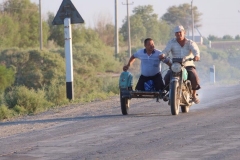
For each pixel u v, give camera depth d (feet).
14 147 96.63
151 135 100.27
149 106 150.30
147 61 132.36
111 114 137.49
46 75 350.84
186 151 84.64
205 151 83.97
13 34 651.66
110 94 206.28
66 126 119.85
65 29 177.47
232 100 155.33
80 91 255.91
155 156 82.38
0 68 276.00
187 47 129.18
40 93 193.26
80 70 372.99
